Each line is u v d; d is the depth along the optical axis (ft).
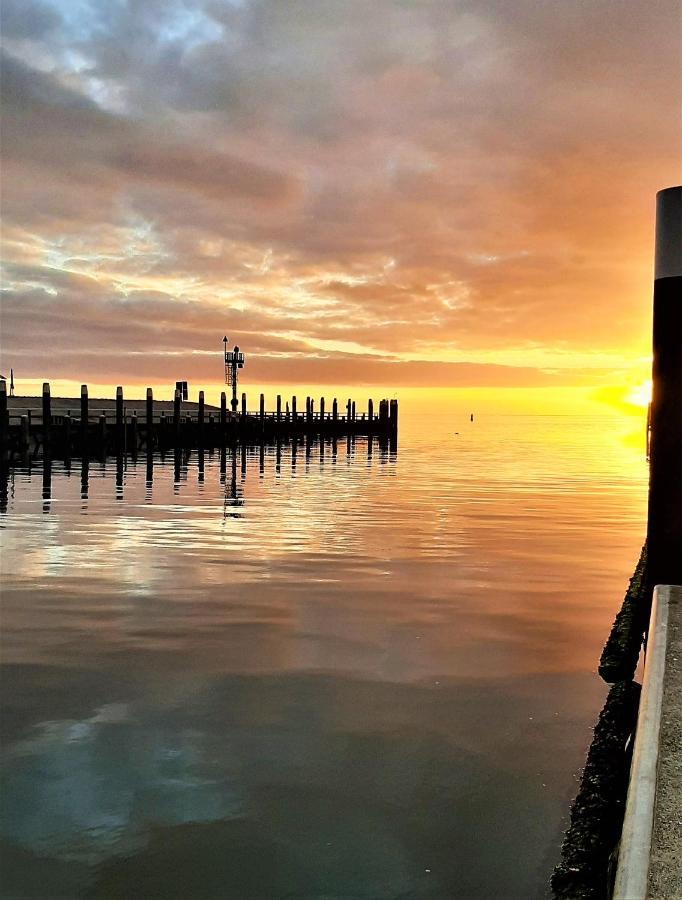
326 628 30.42
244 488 90.33
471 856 14.93
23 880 14.14
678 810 10.00
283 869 14.51
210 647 27.81
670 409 19.79
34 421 146.30
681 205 19.40
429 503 75.56
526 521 62.54
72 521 60.90
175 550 47.88
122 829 15.79
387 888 13.97
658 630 15.81
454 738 20.18
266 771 18.30
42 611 32.71
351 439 221.25
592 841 13.38
